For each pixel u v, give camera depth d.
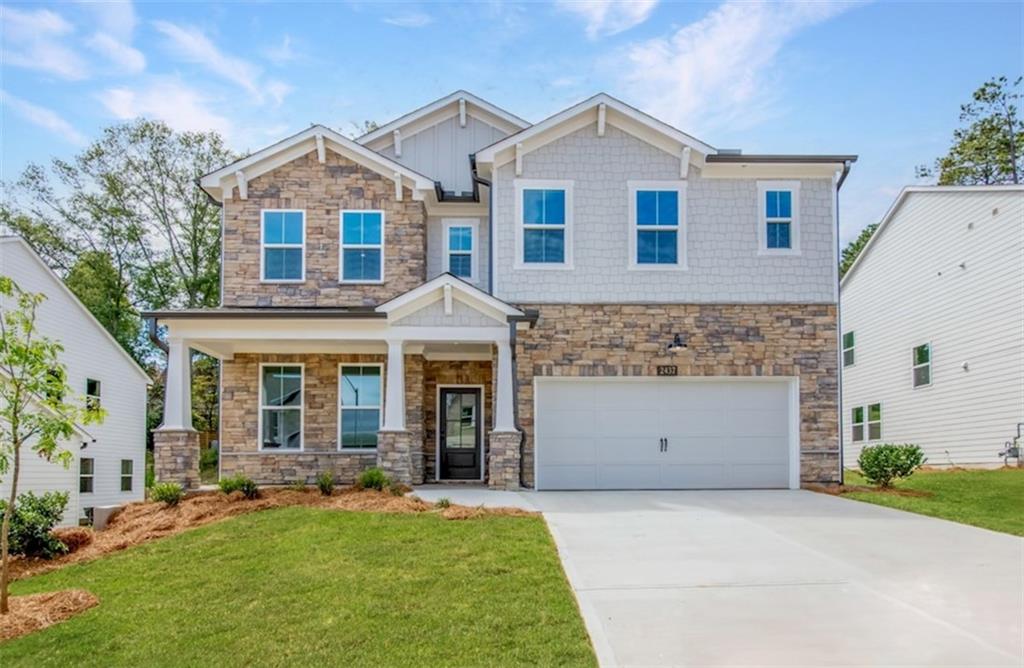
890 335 25.41
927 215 23.25
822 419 15.98
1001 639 6.46
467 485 16.69
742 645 6.35
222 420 17.05
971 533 10.73
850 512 12.48
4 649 7.12
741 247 16.16
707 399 16.05
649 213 16.16
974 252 21.08
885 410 25.67
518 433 15.03
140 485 27.94
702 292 16.03
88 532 11.77
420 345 16.77
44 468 18.22
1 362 8.03
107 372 25.62
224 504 12.66
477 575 8.33
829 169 16.28
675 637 6.54
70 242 36.28
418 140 20.03
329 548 9.62
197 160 36.62
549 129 16.02
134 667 6.53
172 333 14.84
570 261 15.98
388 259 16.94
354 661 6.30
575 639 6.50
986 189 20.59
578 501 13.57
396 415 14.66
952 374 22.00
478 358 18.03
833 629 6.71
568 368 15.78
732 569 8.66
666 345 15.91
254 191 17.02
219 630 7.21
